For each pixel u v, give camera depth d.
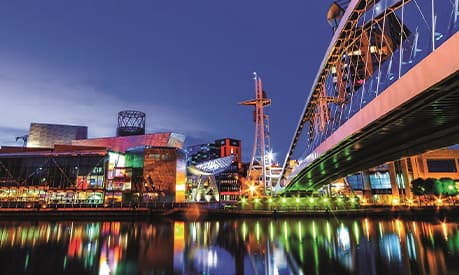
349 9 28.75
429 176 95.50
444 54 12.55
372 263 25.98
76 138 133.00
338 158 38.12
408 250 31.36
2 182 81.19
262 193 99.06
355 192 110.44
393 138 26.19
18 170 82.25
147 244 36.19
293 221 60.38
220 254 30.56
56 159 82.81
